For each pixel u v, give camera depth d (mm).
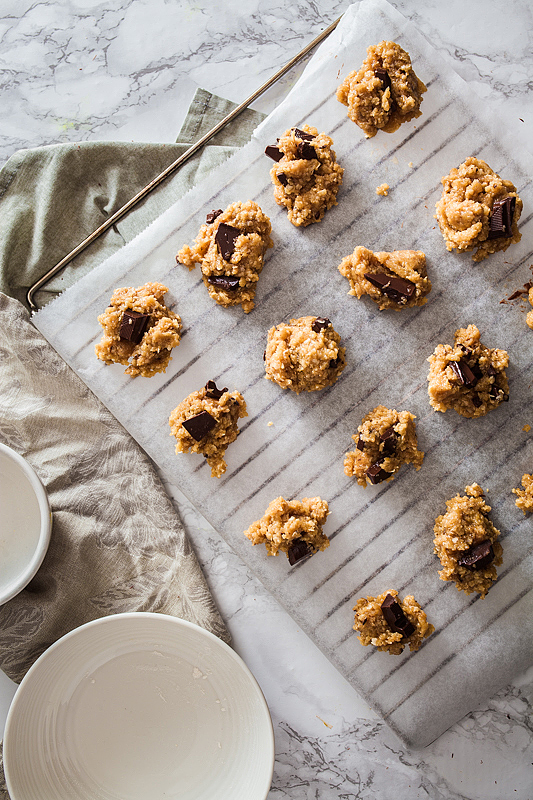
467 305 617
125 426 621
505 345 616
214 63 646
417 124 616
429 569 616
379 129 616
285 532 601
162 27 646
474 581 608
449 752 624
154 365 615
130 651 590
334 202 616
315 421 618
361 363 619
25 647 604
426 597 616
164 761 591
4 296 624
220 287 611
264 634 628
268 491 618
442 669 613
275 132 617
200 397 614
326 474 617
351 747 626
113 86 647
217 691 590
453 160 615
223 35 645
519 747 622
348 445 617
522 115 635
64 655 576
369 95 604
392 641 603
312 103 617
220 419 608
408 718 613
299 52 638
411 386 618
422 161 617
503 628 613
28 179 635
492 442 617
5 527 599
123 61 647
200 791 587
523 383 617
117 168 636
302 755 626
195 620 614
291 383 609
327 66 616
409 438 610
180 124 648
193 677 592
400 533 616
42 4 646
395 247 618
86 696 590
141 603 615
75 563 610
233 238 604
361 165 619
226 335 620
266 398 620
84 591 612
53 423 622
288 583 616
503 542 617
